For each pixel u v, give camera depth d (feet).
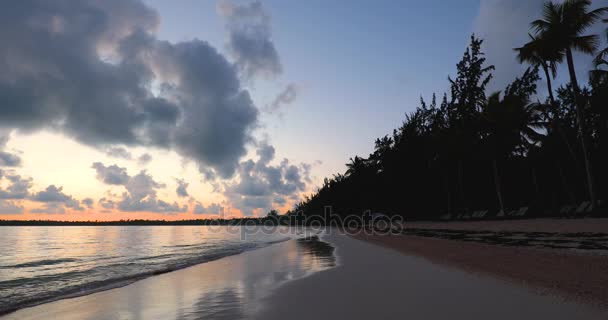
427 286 28.37
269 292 29.27
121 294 33.24
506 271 32.37
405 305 22.81
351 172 299.58
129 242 159.84
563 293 23.39
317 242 103.60
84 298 32.65
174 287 35.86
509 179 156.35
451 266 38.22
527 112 128.16
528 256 40.16
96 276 52.49
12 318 26.86
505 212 127.44
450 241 70.18
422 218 197.16
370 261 47.44
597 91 119.03
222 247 109.60
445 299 23.86
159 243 148.05
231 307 25.21
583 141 85.25
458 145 152.66
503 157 145.59
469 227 106.11
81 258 86.74
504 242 58.23
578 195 135.95
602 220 73.46
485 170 160.45
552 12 89.56
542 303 21.67
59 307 29.68
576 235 58.75
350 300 24.86
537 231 72.33
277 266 49.06
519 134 132.57
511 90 167.63
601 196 123.03
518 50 97.40
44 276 55.31
